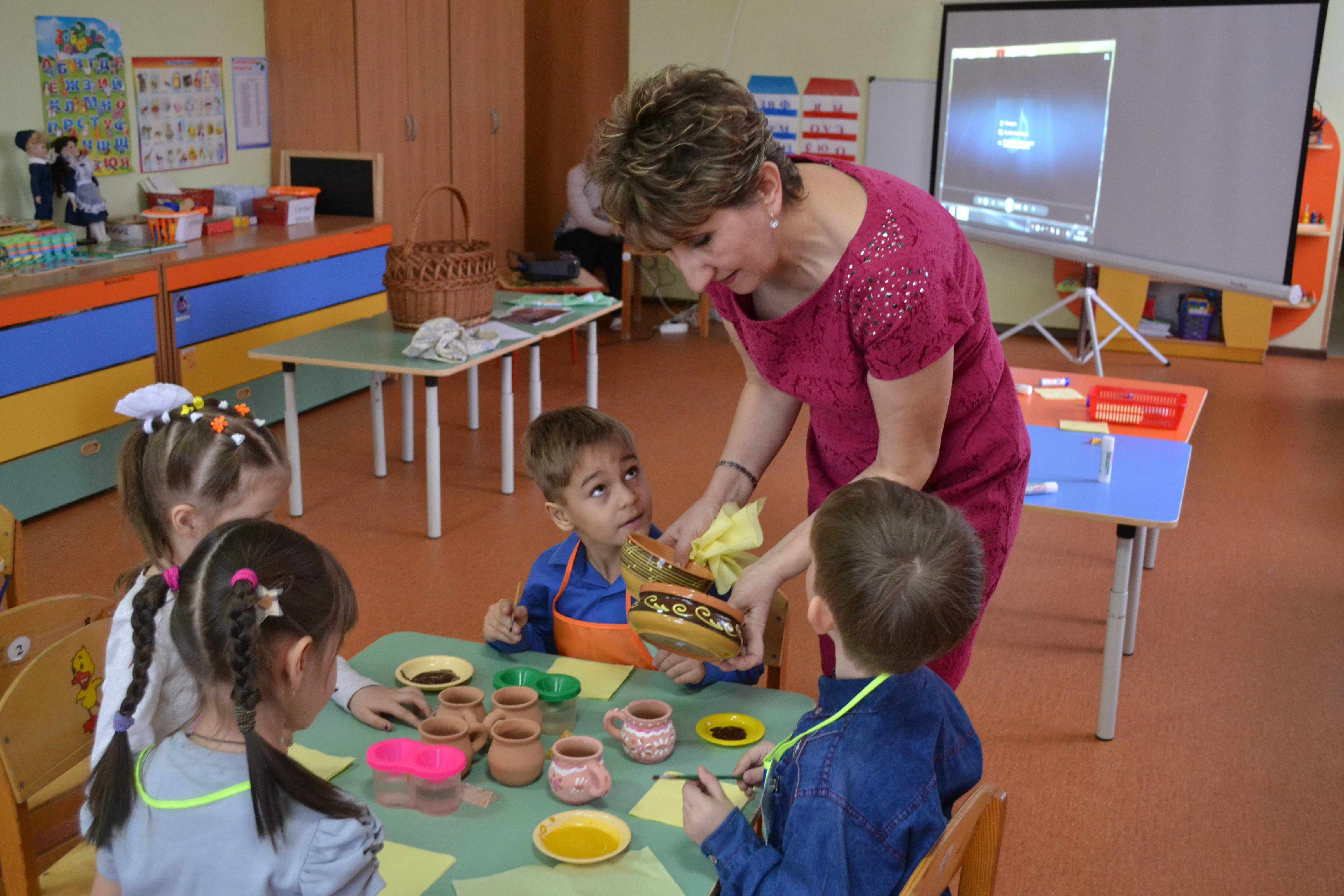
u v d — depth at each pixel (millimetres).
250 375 4512
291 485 3797
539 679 1479
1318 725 2664
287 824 972
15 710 1297
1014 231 6445
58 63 4238
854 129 6984
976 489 1584
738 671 1683
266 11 5316
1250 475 4438
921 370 1367
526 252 7469
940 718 1169
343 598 1073
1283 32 5059
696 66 1234
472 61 6180
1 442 3449
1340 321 7438
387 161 5570
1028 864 2141
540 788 1303
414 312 3777
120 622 1252
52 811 1512
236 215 4828
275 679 1010
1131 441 2984
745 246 1274
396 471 4316
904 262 1323
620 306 4461
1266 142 5203
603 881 1119
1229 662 2965
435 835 1200
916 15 6711
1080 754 2533
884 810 1092
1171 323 6586
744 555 1479
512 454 4082
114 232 4285
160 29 4703
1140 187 5734
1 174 4070
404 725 1439
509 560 3504
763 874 1100
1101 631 3145
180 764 1006
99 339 3762
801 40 6922
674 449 4617
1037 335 6848
